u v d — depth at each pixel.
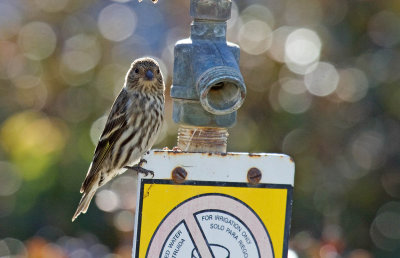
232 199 5.69
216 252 5.66
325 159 12.95
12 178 13.08
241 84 5.77
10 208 12.93
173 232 5.64
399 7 13.59
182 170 5.65
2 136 13.45
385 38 13.59
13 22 14.34
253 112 12.95
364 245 13.10
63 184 12.92
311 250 10.60
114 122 9.19
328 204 12.84
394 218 13.11
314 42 13.30
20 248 12.66
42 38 14.21
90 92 13.79
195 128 6.17
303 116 12.87
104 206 12.01
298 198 12.82
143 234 5.62
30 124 13.44
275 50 12.98
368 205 13.12
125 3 14.54
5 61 14.12
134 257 5.61
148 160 5.64
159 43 14.32
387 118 13.24
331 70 13.12
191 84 6.10
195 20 6.27
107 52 14.12
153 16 14.56
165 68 13.73
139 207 5.62
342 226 12.95
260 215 5.71
